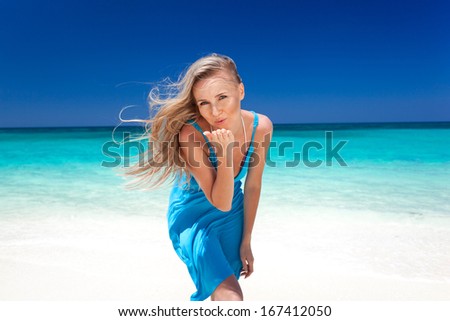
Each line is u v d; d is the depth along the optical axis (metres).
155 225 5.57
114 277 4.01
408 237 5.01
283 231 5.28
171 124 2.98
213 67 2.81
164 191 7.82
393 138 24.62
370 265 4.21
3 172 10.59
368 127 45.62
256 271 4.12
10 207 6.58
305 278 3.95
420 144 19.30
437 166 11.25
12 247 4.73
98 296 3.64
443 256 4.42
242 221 3.38
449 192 7.56
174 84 3.03
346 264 4.24
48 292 3.71
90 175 9.92
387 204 6.62
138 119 3.24
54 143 22.16
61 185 8.53
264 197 7.18
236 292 2.82
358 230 5.29
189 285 3.87
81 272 4.10
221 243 3.25
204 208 3.20
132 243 4.88
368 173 9.96
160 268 4.21
